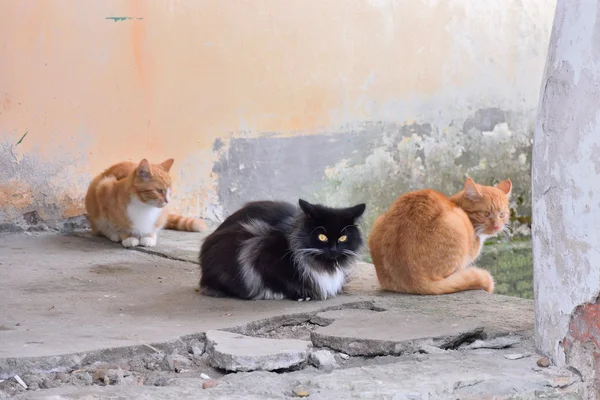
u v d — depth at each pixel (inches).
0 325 164.9
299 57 333.7
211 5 311.6
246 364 139.9
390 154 363.6
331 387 128.6
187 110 310.7
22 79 279.3
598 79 127.7
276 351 143.5
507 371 137.3
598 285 130.2
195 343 155.9
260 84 325.4
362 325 163.8
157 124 305.1
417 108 369.7
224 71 317.1
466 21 380.2
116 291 201.5
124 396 124.0
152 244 264.2
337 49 343.3
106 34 292.2
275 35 327.0
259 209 200.8
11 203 281.6
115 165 286.7
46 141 285.4
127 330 160.1
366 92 353.4
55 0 282.4
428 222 194.4
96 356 143.9
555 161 137.8
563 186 136.3
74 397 123.0
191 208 314.5
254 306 183.9
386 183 363.6
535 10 401.1
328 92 342.6
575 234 134.3
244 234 192.2
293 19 330.6
